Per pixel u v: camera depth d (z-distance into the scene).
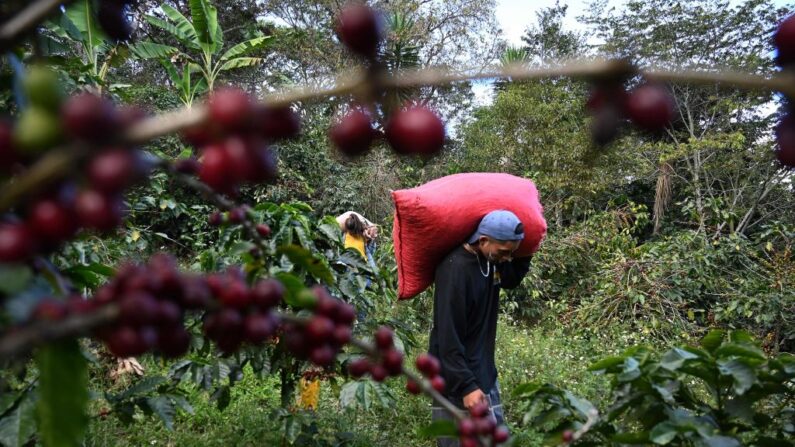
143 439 3.31
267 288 0.68
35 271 0.72
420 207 2.64
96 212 0.46
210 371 2.37
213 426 3.65
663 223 11.86
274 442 3.28
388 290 3.34
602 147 0.68
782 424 1.39
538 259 8.23
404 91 0.60
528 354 5.48
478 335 2.63
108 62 4.96
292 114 0.60
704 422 1.31
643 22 14.67
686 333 6.47
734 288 7.29
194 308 0.64
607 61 0.58
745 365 1.27
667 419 1.38
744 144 11.97
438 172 11.66
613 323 6.84
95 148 0.47
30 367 2.01
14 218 0.62
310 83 0.59
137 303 0.52
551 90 11.20
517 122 11.23
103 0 1.09
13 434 1.21
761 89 0.55
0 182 0.59
